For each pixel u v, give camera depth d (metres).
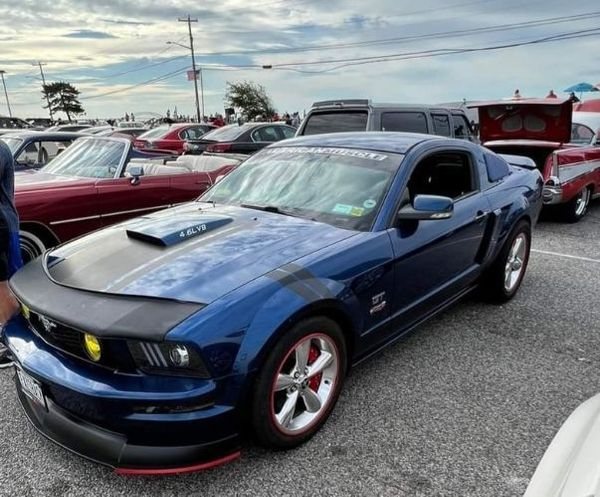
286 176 3.47
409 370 3.31
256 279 2.34
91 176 5.54
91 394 2.06
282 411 2.42
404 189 3.13
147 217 3.23
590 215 8.84
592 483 1.38
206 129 15.12
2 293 3.35
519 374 3.27
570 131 7.26
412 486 2.30
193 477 2.35
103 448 2.11
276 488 2.29
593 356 3.53
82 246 2.85
